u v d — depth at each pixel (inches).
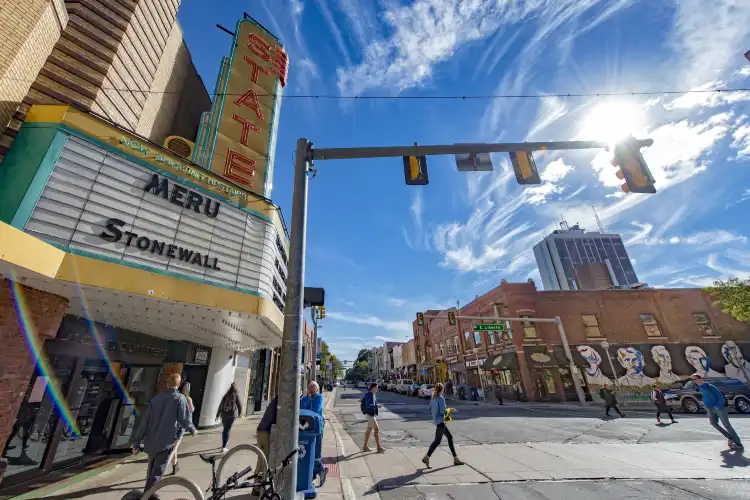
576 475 248.2
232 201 317.4
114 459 303.0
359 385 3218.5
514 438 412.5
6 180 213.8
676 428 461.7
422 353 2071.9
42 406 251.6
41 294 222.5
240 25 571.2
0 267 182.2
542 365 1057.5
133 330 366.0
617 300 1171.3
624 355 1095.0
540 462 288.0
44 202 213.3
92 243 225.1
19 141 226.7
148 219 258.4
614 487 223.0
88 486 224.2
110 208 240.2
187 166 294.0
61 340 270.8
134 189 256.5
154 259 253.1
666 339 1123.9
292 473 163.8
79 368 289.6
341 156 247.0
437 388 300.7
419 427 518.6
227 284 291.6
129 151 260.7
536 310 1140.5
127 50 361.7
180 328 360.8
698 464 270.8
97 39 330.0
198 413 493.4
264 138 521.3
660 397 540.1
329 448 361.4
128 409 352.8
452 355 1583.4
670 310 1161.4
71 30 311.9
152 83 420.5
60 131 232.2
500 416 650.8
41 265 190.5
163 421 185.2
